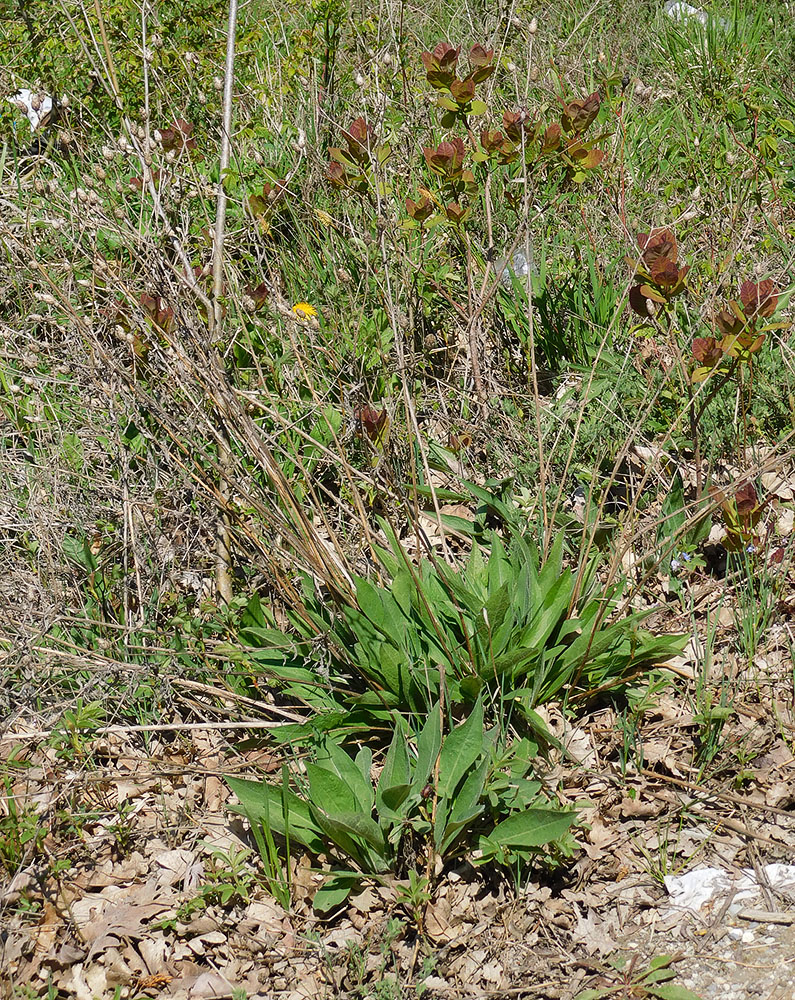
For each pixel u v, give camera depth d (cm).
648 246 344
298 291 384
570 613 344
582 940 319
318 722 336
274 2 485
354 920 322
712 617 351
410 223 367
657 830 328
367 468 360
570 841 320
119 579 351
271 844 324
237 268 381
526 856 322
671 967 315
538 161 363
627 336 377
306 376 350
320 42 419
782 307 361
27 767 337
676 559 353
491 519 365
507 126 360
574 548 358
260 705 340
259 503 340
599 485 363
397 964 319
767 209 396
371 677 341
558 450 366
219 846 331
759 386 370
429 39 452
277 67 429
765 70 495
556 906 322
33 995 316
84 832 333
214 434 340
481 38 398
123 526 352
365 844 324
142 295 343
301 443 365
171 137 373
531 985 316
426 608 336
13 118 414
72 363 353
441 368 387
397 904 323
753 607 345
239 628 347
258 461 344
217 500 347
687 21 542
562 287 393
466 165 378
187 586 357
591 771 333
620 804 330
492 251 364
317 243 390
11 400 366
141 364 346
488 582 346
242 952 321
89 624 347
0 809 331
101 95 415
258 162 384
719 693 339
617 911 321
